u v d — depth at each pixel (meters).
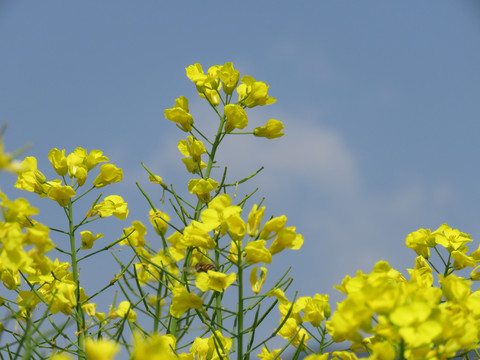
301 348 0.77
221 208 0.76
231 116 0.82
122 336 0.77
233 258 0.78
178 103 0.84
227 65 0.83
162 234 0.82
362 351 0.75
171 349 0.76
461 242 0.81
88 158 0.82
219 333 0.78
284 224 0.75
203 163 0.84
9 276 0.78
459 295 0.72
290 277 0.76
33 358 0.77
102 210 0.82
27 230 0.73
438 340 0.70
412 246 0.82
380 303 0.69
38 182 0.81
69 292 0.78
